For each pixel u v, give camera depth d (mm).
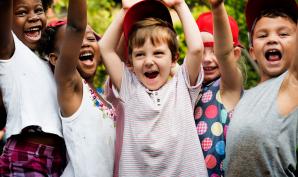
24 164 4465
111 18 8023
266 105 4406
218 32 4535
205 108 4738
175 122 4480
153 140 4445
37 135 4508
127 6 4824
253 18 4801
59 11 7832
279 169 4320
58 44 4719
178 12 4758
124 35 4812
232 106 4695
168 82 4648
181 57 7305
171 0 4746
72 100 4488
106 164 4547
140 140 4469
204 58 4934
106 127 4602
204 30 4988
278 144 4312
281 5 4719
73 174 4500
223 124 4648
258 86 4605
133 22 4793
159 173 4418
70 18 4301
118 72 4773
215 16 4504
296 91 4344
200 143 4641
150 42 4617
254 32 4734
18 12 4824
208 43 4930
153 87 4609
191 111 4551
